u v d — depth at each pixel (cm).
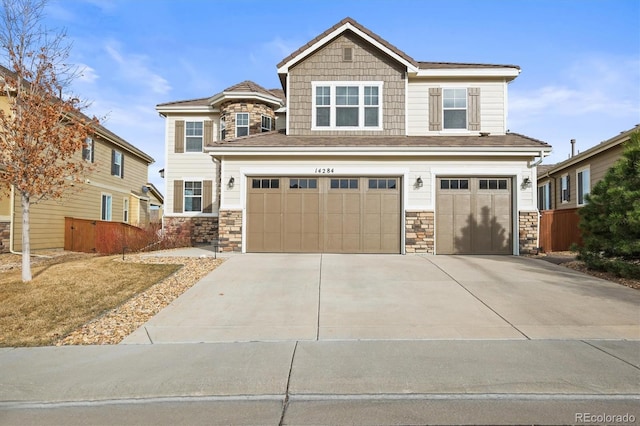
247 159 1323
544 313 692
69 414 383
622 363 482
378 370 470
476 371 463
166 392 424
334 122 1487
